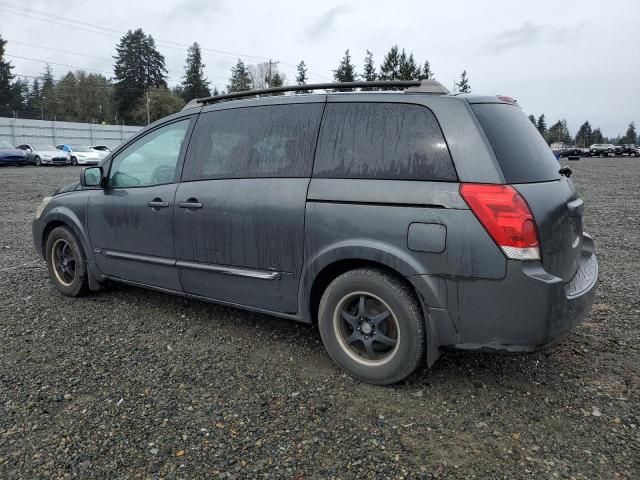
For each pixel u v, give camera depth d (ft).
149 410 9.20
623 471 7.53
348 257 9.89
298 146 10.93
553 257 9.06
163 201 12.85
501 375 10.53
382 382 9.98
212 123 12.50
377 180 9.75
